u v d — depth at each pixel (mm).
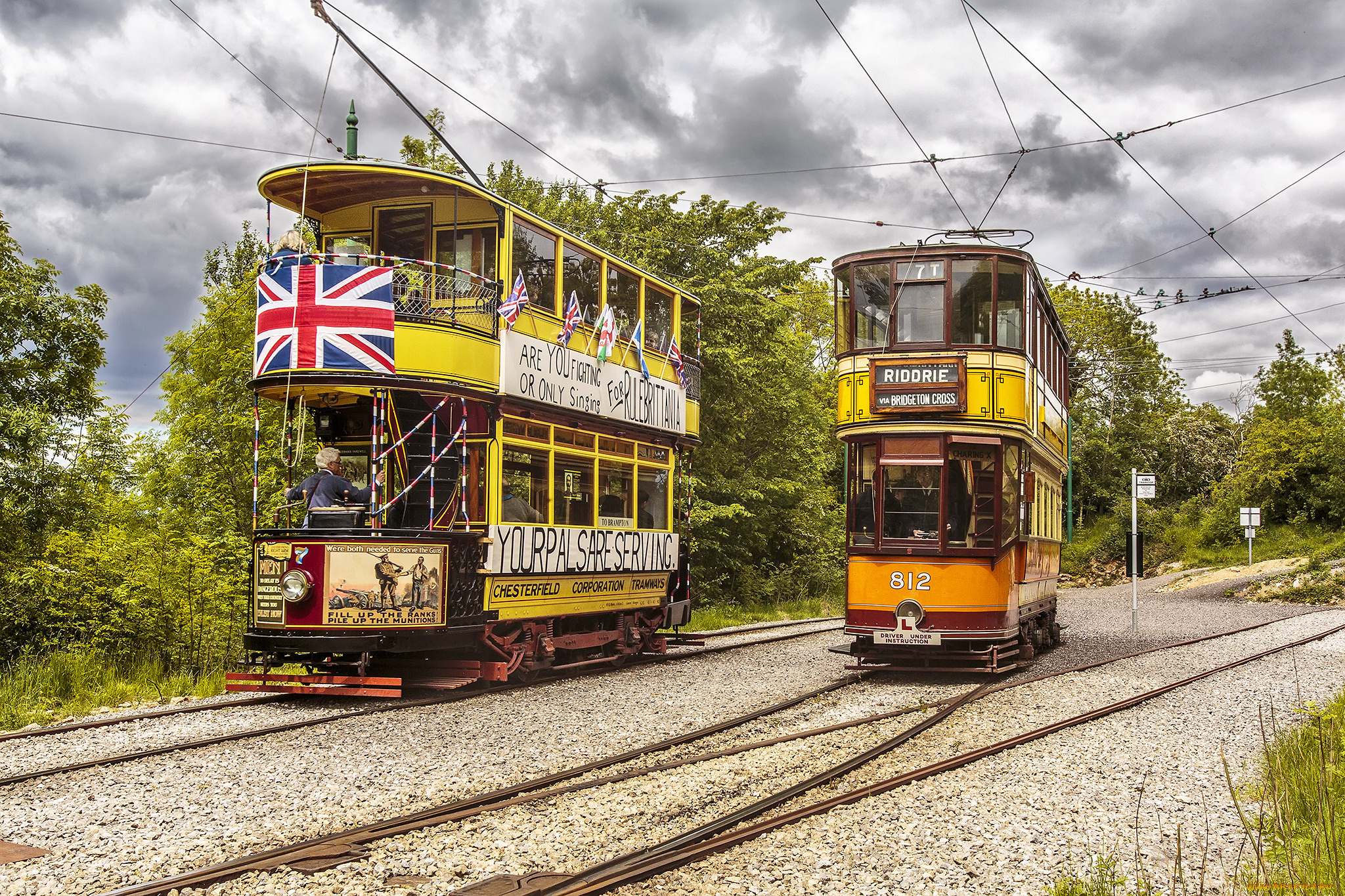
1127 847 6164
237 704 11133
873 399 13734
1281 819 6172
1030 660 14992
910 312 13953
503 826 6363
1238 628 21969
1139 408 57125
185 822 6430
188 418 22125
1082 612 28062
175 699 11664
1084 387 56938
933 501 13570
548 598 14148
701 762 8305
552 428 14367
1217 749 9008
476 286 13359
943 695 12039
